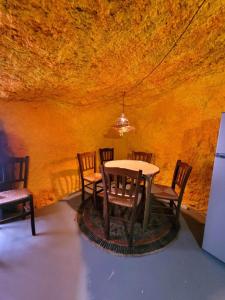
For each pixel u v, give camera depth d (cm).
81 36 131
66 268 150
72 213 237
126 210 247
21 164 209
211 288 136
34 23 113
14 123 215
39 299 124
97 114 313
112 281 140
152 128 300
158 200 283
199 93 233
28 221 215
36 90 203
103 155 324
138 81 236
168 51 169
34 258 160
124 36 139
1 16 104
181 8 121
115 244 179
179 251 174
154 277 144
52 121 254
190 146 251
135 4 112
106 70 191
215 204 161
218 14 130
